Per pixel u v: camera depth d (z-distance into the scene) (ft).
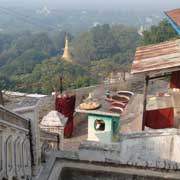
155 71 28.86
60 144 37.09
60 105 47.62
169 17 42.68
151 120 33.63
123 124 42.70
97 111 45.24
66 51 242.17
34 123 24.22
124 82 67.92
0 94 25.20
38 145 25.27
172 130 21.30
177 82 37.60
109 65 213.05
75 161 19.38
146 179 19.06
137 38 316.60
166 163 19.51
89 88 63.52
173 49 35.29
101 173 19.34
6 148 17.99
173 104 37.55
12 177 18.66
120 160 19.49
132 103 50.06
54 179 17.76
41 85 122.01
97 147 19.77
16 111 22.91
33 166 24.32
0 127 16.80
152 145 21.01
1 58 284.20
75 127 52.34
